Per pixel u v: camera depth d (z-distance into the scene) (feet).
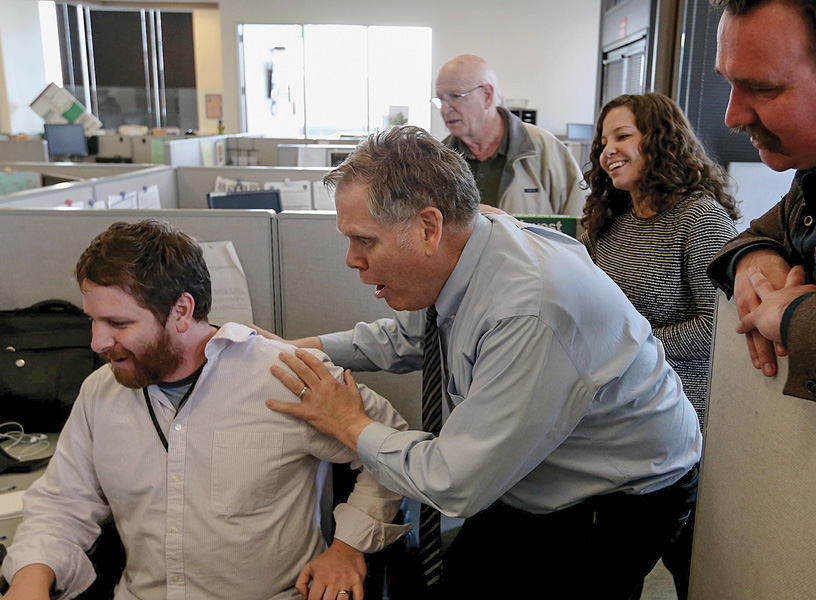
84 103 35.42
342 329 5.97
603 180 5.67
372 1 31.37
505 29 31.83
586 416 3.61
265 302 5.91
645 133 5.25
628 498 3.89
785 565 2.82
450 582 4.05
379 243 3.29
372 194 3.19
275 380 3.90
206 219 5.75
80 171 11.12
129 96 35.99
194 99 35.47
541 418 3.25
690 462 4.04
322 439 3.98
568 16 31.76
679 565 4.44
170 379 3.88
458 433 3.33
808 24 2.23
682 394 4.09
